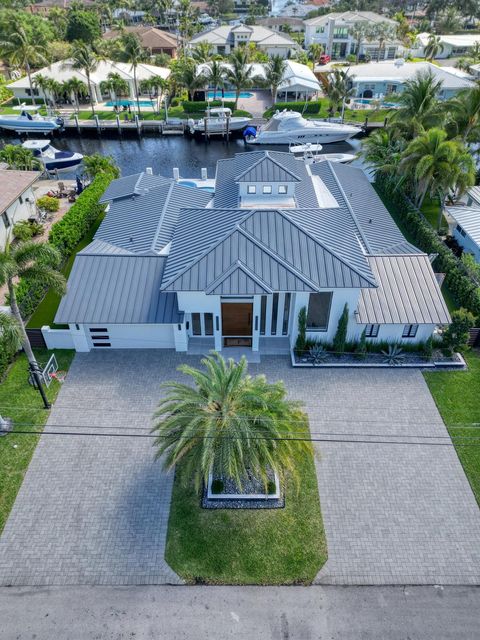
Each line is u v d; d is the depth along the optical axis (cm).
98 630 1648
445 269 3369
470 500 2067
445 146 3675
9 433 2309
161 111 7388
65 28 10419
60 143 6731
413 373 2675
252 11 16738
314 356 2705
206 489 2052
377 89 7762
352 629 1656
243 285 2477
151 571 1811
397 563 1848
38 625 1662
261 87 7994
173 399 1869
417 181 4072
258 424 1812
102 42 9194
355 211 3584
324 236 2758
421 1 15675
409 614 1698
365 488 2102
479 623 1680
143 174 4019
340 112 7300
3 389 2542
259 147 6494
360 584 1783
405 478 2145
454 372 2683
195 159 6153
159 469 2158
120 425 2362
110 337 2773
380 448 2269
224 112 6750
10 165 4622
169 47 10219
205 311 2639
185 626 1658
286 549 1877
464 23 13988
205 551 1866
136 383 2588
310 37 11406
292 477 2123
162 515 1984
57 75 7425
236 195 3388
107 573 1806
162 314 2659
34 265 2253
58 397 2503
